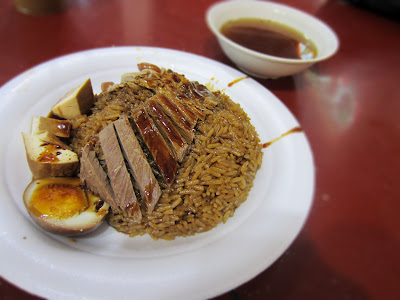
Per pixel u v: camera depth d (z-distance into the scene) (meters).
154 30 0.35
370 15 0.43
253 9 0.32
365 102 0.29
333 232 0.19
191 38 0.34
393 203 0.21
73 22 0.34
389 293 0.17
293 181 0.19
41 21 0.33
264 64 0.26
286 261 0.17
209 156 0.19
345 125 0.27
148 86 0.21
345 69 0.33
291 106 0.27
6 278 0.13
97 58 0.26
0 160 0.18
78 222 0.16
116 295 0.13
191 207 0.18
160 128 0.19
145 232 0.18
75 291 0.13
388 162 0.24
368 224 0.20
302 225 0.17
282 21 0.32
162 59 0.27
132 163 0.18
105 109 0.21
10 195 0.17
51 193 0.17
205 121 0.20
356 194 0.22
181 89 0.21
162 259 0.15
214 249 0.16
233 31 0.30
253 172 0.20
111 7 0.37
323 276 0.17
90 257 0.15
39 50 0.29
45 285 0.13
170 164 0.18
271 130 0.23
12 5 0.34
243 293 0.16
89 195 0.18
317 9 0.43
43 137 0.19
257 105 0.24
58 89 0.23
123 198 0.18
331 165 0.23
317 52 0.29
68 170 0.19
